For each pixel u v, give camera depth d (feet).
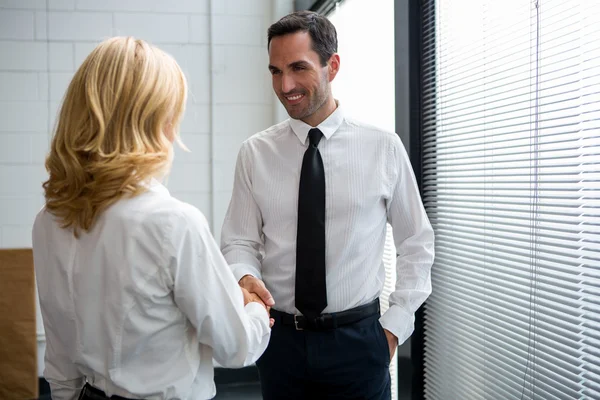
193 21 11.70
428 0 6.97
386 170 5.41
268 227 5.45
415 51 7.14
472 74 6.00
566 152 4.70
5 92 11.01
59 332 3.47
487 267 5.90
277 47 5.04
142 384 3.29
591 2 4.42
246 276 4.75
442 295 6.93
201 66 11.78
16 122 11.07
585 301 4.49
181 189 11.78
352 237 5.21
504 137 5.66
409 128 7.17
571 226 4.65
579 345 4.57
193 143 11.80
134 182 3.21
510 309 5.48
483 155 5.83
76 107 3.24
